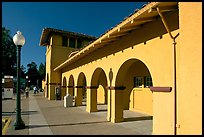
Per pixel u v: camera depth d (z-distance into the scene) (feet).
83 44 100.42
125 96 52.80
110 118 37.11
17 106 32.17
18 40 32.35
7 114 48.08
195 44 15.64
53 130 30.42
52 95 92.73
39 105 66.54
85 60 52.95
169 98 21.93
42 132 29.32
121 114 36.19
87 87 50.83
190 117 15.81
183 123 16.44
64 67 83.51
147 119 38.34
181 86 16.81
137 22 25.41
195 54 15.58
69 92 75.72
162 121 22.72
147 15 23.44
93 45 39.14
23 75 279.90
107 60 38.88
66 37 97.66
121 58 33.35
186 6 16.55
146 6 21.83
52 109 55.52
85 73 53.06
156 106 23.73
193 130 15.51
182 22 16.88
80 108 57.41
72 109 55.31
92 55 47.32
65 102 61.36
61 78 94.32
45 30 92.07
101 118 40.45
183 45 16.69
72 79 75.87
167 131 21.91
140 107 47.39
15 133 29.04
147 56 26.23
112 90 36.58
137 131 29.14
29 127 32.86
